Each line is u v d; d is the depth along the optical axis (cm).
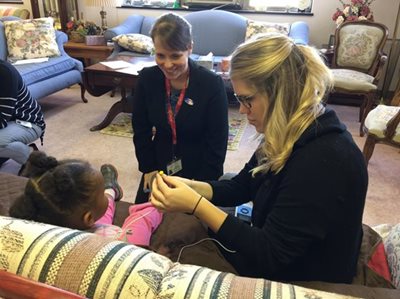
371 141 281
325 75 89
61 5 502
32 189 101
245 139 344
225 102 169
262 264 91
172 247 123
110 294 65
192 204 97
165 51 148
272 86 88
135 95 174
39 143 327
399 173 296
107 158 306
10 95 246
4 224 77
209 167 175
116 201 161
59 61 403
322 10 455
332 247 94
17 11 491
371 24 398
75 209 101
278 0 472
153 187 104
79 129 360
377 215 243
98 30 488
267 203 101
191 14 464
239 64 89
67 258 69
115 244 75
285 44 88
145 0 513
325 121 90
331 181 85
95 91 346
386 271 115
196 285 66
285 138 91
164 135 177
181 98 165
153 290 66
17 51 402
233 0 479
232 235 93
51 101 436
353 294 91
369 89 358
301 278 99
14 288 58
